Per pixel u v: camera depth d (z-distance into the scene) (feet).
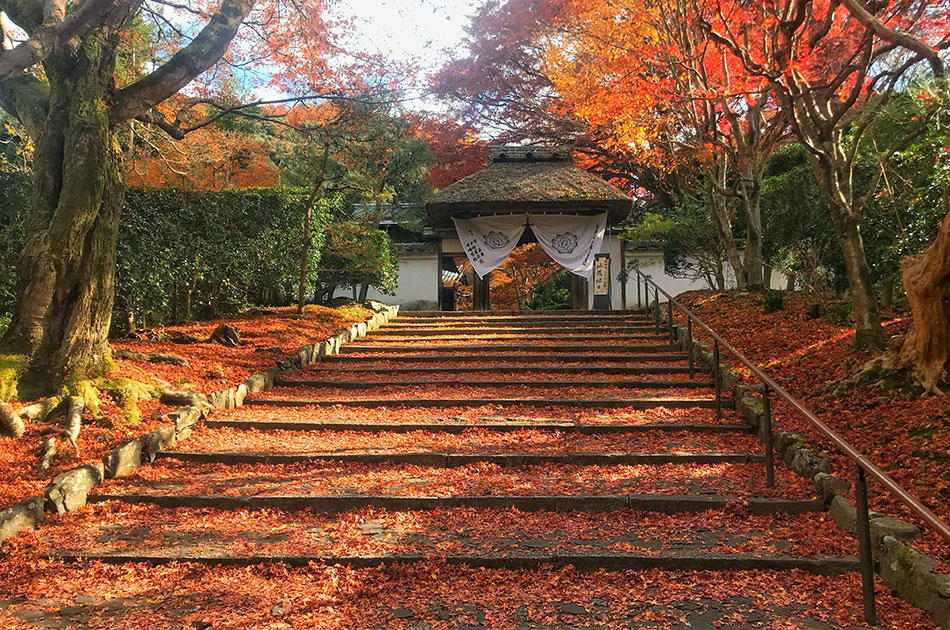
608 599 12.73
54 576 13.96
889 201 30.58
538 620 11.89
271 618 12.08
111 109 25.38
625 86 37.19
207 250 41.65
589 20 39.60
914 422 19.12
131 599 12.94
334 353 39.24
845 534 15.11
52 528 16.40
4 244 34.04
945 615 11.22
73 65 24.64
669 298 37.35
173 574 14.03
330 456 21.42
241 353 34.88
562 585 13.37
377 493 18.19
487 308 61.52
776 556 14.14
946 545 13.12
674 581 13.44
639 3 35.91
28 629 11.77
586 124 61.52
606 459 20.88
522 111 69.87
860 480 11.93
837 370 25.35
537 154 66.23
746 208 44.32
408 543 15.21
